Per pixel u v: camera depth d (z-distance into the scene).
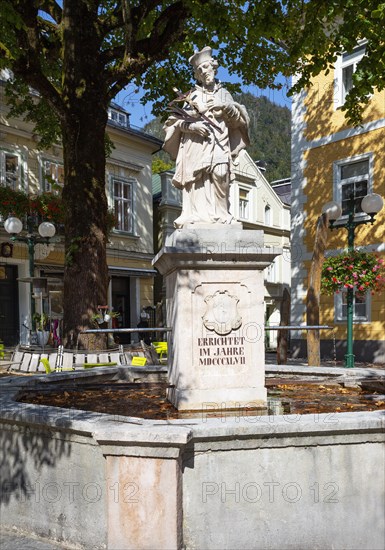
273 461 3.03
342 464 3.10
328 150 15.79
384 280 10.29
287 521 3.04
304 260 16.36
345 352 14.87
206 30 11.23
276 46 12.20
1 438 3.63
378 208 10.16
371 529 3.14
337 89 15.49
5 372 9.70
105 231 10.84
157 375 6.24
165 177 25.33
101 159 10.78
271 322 26.41
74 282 10.41
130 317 22.78
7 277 17.83
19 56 9.34
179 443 2.78
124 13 9.64
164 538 2.87
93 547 3.07
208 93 4.55
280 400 4.58
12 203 15.83
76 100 10.45
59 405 4.45
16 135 18.06
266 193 28.42
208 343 4.15
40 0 9.60
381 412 3.28
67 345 10.32
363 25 7.21
